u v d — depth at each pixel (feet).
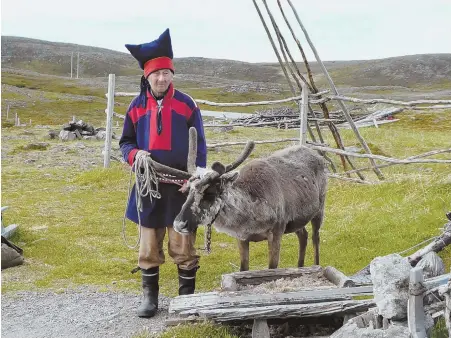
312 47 41.88
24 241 30.81
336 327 17.63
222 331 16.78
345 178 42.65
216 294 17.79
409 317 13.67
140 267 20.43
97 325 19.72
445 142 70.79
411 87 446.19
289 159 22.40
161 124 19.54
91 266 26.78
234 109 217.56
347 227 31.09
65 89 301.43
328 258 26.68
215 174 17.76
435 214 30.66
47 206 40.11
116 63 634.02
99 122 153.07
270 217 19.74
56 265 27.32
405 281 14.23
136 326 19.49
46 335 19.02
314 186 22.68
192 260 20.45
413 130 99.40
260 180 19.77
